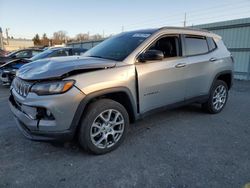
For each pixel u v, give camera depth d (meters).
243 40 9.69
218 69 4.24
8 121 3.97
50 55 7.01
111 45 3.47
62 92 2.36
